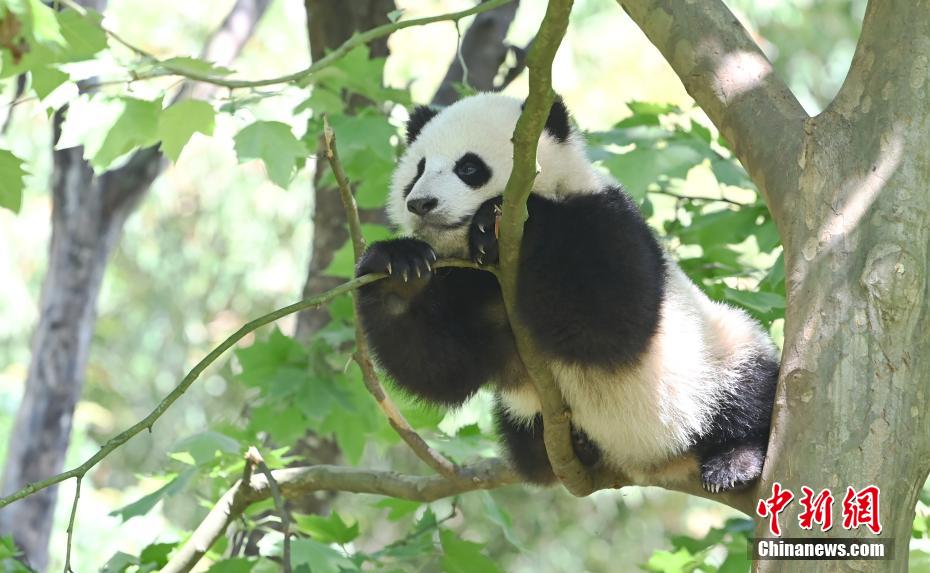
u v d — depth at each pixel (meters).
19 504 16.20
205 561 10.62
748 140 7.04
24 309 27.39
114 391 28.56
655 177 10.30
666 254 9.10
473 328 8.80
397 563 10.13
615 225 8.09
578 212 8.16
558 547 24.34
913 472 6.04
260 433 13.48
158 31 24.78
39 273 27.61
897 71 6.61
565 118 8.84
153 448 28.27
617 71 24.31
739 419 8.80
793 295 6.49
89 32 9.48
